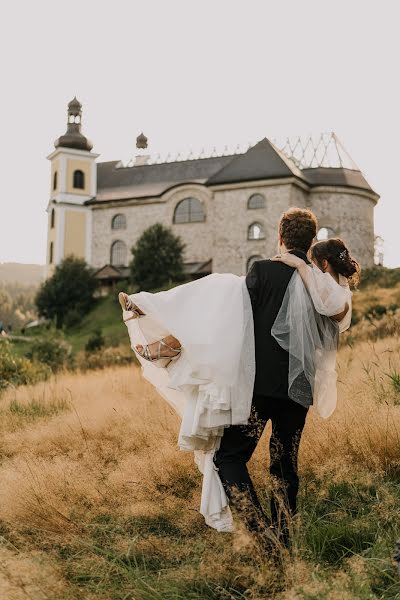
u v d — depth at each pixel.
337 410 4.72
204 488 3.00
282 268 3.21
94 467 4.39
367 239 56.38
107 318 55.75
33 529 3.40
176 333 3.03
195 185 59.69
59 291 60.12
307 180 55.66
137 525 3.50
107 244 64.62
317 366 3.20
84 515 3.62
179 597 2.56
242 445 3.03
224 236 55.84
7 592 2.37
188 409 3.09
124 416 6.06
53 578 2.54
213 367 2.96
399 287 36.31
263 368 3.05
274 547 2.72
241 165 56.12
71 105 68.81
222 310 3.08
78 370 14.66
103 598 2.55
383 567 2.64
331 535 3.10
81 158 66.62
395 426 4.12
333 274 3.48
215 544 2.97
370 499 3.56
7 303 169.50
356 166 58.12
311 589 2.25
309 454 4.14
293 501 3.11
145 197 62.06
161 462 4.32
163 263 57.59
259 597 2.48
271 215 54.28
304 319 3.07
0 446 5.79
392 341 8.92
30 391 9.50
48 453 5.22
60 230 64.94
